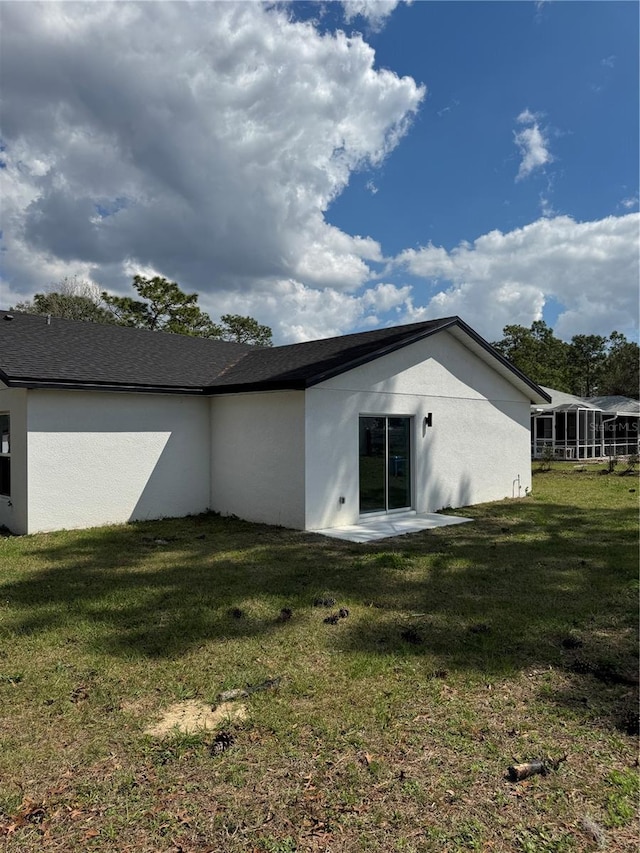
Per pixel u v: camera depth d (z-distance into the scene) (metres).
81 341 11.73
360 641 4.28
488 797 2.46
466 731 3.01
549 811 2.37
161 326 36.16
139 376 10.26
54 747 2.85
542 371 45.91
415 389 11.05
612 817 2.32
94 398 9.59
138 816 2.33
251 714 3.18
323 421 9.34
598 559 6.99
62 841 2.19
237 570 6.49
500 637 4.35
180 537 8.59
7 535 8.84
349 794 2.47
